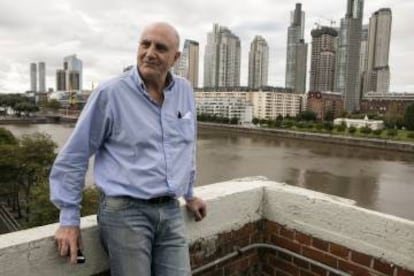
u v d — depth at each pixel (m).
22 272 1.89
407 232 2.34
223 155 57.50
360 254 2.56
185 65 176.00
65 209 1.86
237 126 115.25
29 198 30.94
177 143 2.00
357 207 2.58
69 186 1.85
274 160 54.28
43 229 2.05
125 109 1.89
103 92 1.88
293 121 128.00
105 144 1.96
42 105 165.12
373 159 61.38
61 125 118.12
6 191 36.72
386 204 33.72
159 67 1.92
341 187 39.44
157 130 1.93
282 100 150.12
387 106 154.62
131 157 1.90
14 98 158.50
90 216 2.24
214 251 2.76
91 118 1.87
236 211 2.89
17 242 1.88
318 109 154.12
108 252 2.01
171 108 2.00
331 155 63.66
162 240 2.01
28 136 43.84
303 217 2.85
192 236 2.59
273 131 102.00
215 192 2.85
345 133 99.00
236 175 42.16
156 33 1.92
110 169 1.92
